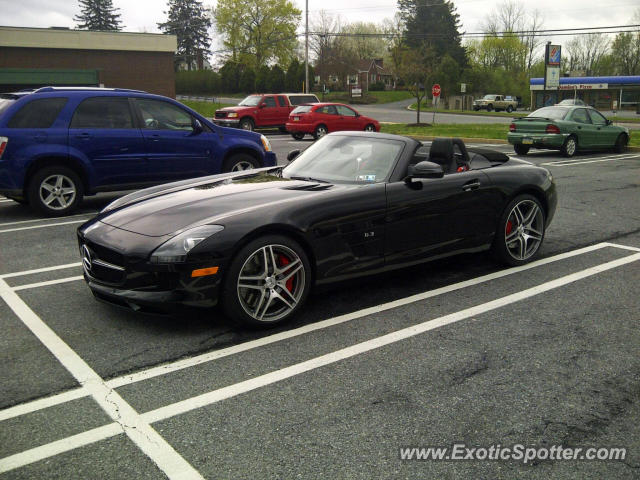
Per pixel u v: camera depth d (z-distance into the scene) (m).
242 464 2.43
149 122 8.30
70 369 3.31
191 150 8.61
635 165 13.20
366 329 3.89
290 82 71.06
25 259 5.64
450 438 2.63
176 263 3.53
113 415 2.81
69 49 34.47
